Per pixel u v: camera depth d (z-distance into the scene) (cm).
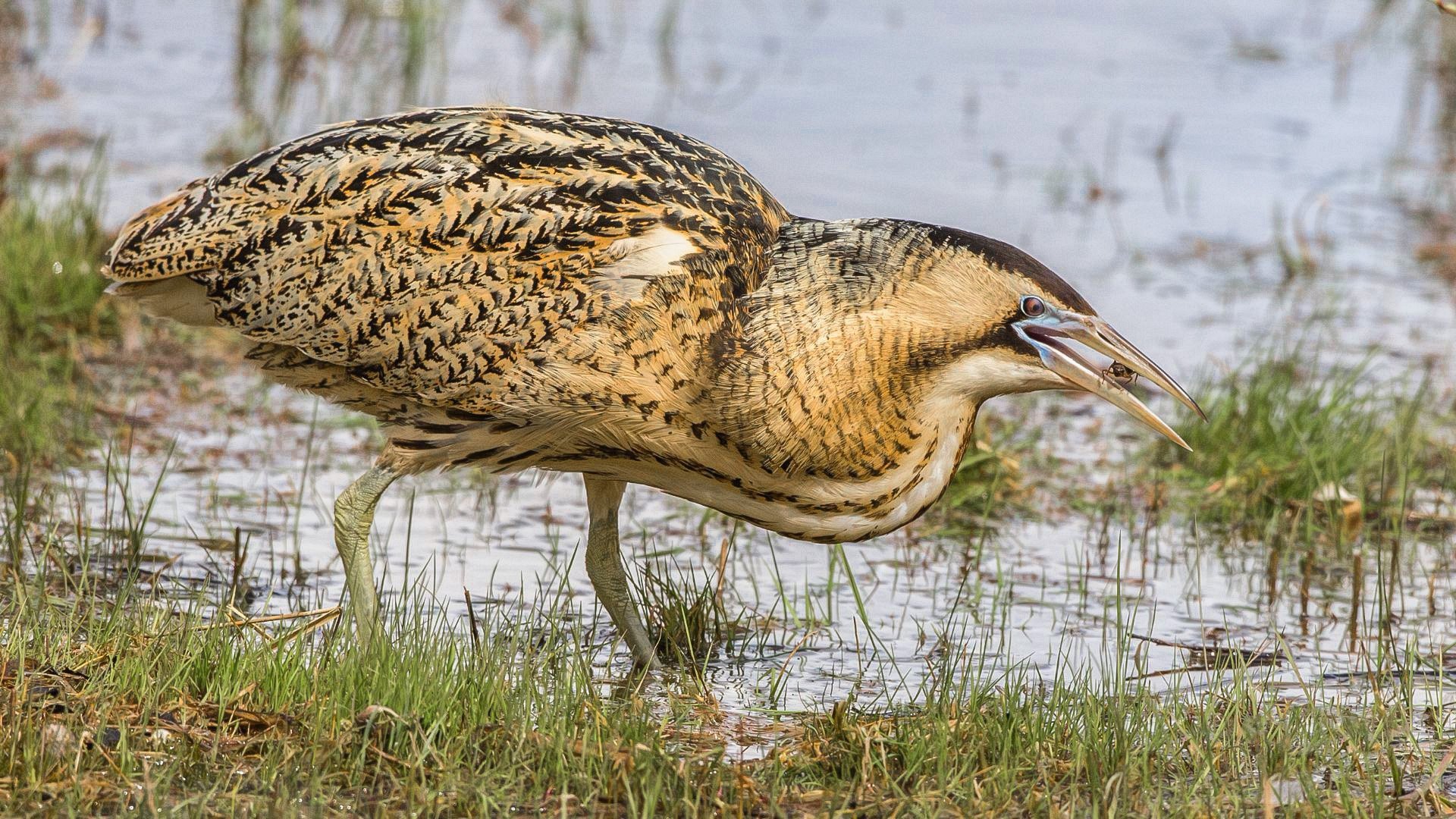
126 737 808
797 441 971
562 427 992
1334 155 2188
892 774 866
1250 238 1933
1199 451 1421
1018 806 838
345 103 2083
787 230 999
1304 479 1361
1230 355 1631
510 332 973
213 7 2497
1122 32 2659
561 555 1209
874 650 1068
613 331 962
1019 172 2039
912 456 997
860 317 966
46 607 994
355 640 966
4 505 1171
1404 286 1847
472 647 937
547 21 2488
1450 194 2084
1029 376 987
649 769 812
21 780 777
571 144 990
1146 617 1148
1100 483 1390
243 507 1236
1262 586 1213
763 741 917
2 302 1458
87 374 1414
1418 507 1361
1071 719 923
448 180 983
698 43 2458
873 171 1989
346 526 1008
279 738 834
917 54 2484
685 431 977
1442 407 1541
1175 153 2148
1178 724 924
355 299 992
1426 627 1142
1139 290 1784
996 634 1110
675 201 976
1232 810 835
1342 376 1573
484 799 785
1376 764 910
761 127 2109
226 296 1014
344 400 1041
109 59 2220
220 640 920
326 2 2484
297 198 998
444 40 2288
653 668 1030
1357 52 2606
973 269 974
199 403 1417
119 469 1262
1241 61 2539
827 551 1249
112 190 1778
